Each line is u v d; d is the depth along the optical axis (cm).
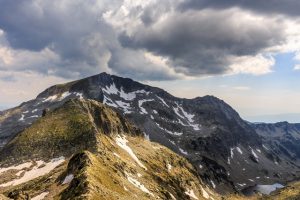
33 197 10162
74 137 17538
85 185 8462
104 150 15825
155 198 12288
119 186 10675
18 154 17175
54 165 15712
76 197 7881
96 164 11069
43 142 17725
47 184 11038
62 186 10319
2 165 16425
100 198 8019
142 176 15500
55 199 8975
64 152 16700
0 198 8931
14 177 15025
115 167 13625
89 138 17150
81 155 11456
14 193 10875
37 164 16075
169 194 15250
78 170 10612
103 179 10019
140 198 10762
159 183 17338
